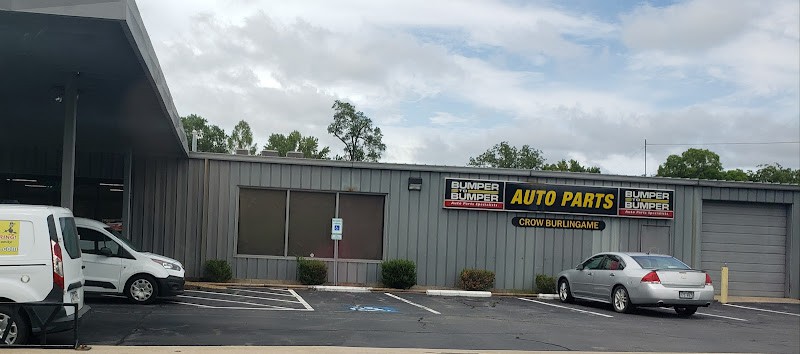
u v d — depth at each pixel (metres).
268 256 21.88
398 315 15.23
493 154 67.12
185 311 14.24
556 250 23.06
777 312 19.88
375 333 12.30
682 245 23.70
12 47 10.23
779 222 24.50
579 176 23.22
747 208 24.38
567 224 23.17
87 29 9.16
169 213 21.52
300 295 18.69
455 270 22.58
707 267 24.11
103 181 21.50
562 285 20.23
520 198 22.84
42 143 20.20
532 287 22.83
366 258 22.41
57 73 11.89
